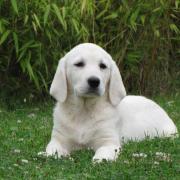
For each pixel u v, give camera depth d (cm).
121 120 852
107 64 806
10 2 1177
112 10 1272
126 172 693
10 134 934
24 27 1188
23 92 1250
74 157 775
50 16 1178
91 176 681
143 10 1264
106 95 820
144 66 1316
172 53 1384
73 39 1229
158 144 831
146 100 924
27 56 1180
